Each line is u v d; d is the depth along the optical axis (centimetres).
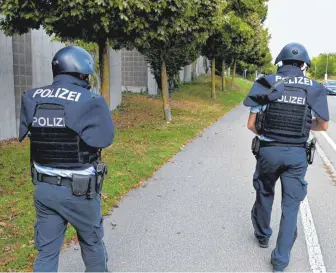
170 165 803
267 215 424
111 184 627
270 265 400
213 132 1255
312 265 402
